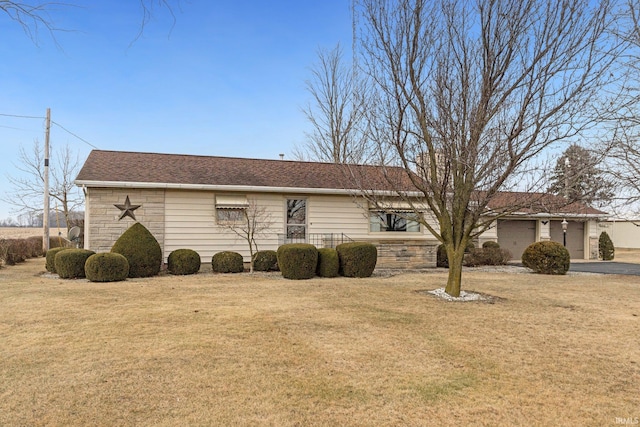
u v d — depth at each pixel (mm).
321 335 6301
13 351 5422
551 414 3873
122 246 12789
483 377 4730
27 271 14672
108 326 6691
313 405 3982
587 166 7926
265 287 10961
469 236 9805
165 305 8383
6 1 4973
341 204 16531
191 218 14672
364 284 11727
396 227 17234
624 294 10398
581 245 24297
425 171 9406
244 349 5590
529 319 7492
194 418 3697
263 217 15453
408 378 4672
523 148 8023
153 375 4656
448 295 9773
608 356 5484
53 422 3594
